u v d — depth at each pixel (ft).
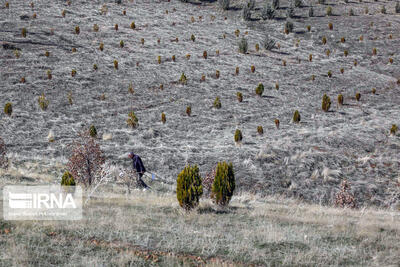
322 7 419.13
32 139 150.00
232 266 43.24
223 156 141.59
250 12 386.52
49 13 333.01
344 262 45.96
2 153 105.29
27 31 284.41
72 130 162.71
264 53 298.97
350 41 330.54
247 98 218.59
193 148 149.48
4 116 169.89
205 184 100.37
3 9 327.06
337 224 63.05
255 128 176.55
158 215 63.82
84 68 238.07
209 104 205.67
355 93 238.68
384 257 47.96
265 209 76.54
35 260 41.14
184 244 49.21
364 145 156.35
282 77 255.70
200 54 283.38
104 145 147.84
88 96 203.62
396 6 404.57
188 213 66.44
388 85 256.93
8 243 44.65
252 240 52.21
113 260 42.63
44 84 210.79
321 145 153.58
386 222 67.46
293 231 57.41
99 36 295.89
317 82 251.80
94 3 380.17
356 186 125.90
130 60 258.57
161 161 134.62
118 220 56.90
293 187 122.62
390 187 126.52
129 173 95.81
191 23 353.92
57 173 111.86
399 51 313.73
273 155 141.69
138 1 406.82
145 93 214.90
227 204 74.23
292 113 199.62
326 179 128.06
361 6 424.87
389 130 173.68
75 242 47.01
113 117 182.29
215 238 52.39
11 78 211.41
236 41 318.24
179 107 200.23
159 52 278.87
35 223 52.03
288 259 45.60
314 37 336.70
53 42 271.69
